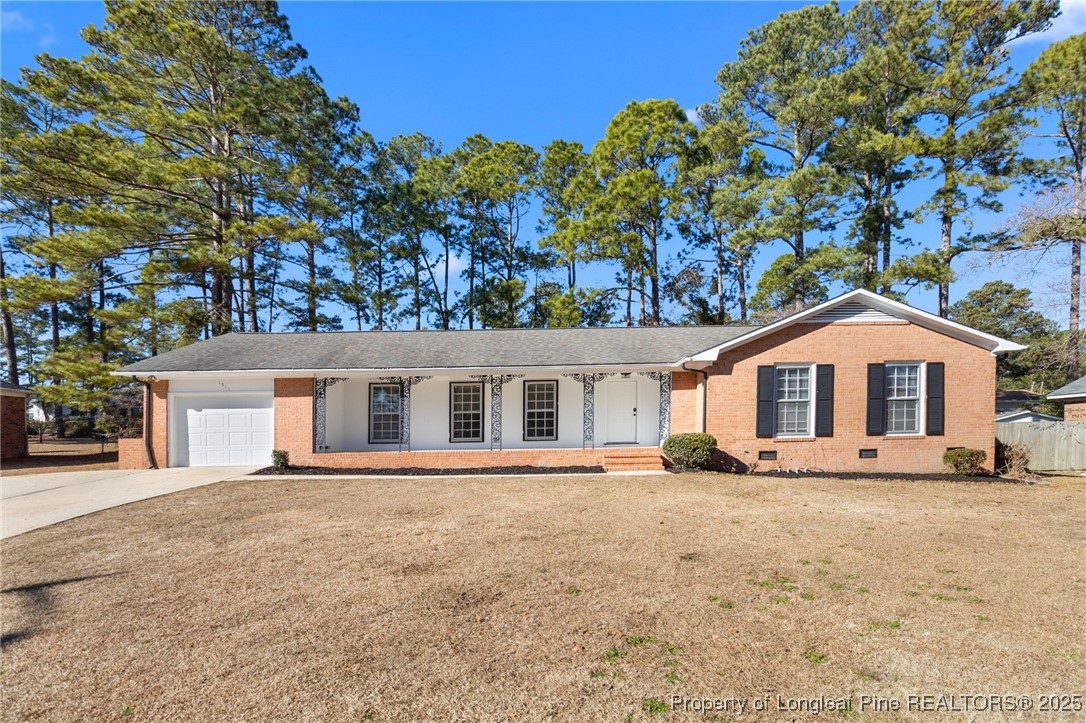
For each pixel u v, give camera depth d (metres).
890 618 4.96
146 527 8.51
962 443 14.56
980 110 24.27
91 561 6.77
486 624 4.86
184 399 15.64
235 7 24.44
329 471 14.51
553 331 18.88
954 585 5.81
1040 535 7.88
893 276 24.94
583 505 10.03
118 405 25.25
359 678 3.96
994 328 34.78
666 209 29.97
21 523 8.84
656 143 29.14
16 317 35.50
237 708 3.59
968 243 24.84
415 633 4.69
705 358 14.37
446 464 15.18
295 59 26.69
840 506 9.93
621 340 17.50
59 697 3.74
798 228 26.02
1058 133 23.31
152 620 4.98
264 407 15.67
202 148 23.14
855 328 14.60
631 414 16.86
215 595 5.60
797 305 27.33
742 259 33.03
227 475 14.01
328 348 17.00
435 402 16.77
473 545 7.39
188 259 21.36
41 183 19.20
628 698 3.70
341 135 31.05
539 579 6.02
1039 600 5.39
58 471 16.06
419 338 18.12
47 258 19.47
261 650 4.39
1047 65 22.14
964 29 24.45
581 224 28.59
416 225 35.31
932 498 10.78
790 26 27.80
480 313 35.34
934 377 14.56
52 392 19.95
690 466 14.46
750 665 4.13
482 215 38.25
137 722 3.45
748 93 29.27
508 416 16.88
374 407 16.81
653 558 6.78
